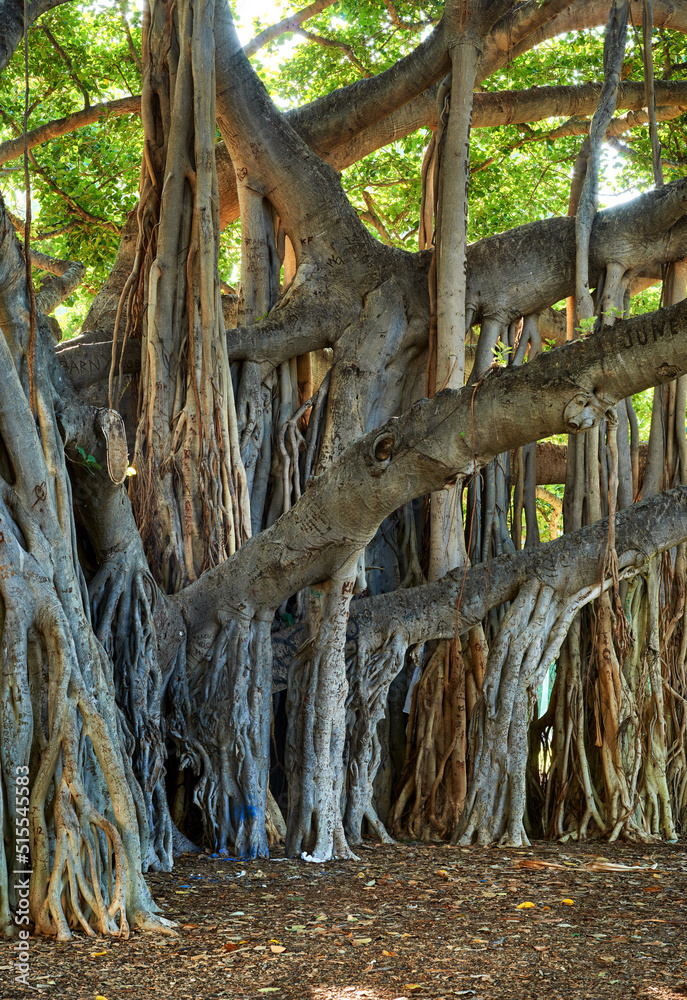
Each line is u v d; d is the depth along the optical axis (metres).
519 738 9.16
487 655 9.84
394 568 10.97
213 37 10.02
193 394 9.70
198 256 9.83
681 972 4.98
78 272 12.78
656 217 10.76
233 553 9.54
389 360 11.13
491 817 9.09
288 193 11.26
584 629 10.21
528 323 11.32
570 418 6.27
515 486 11.22
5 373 6.30
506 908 6.39
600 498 10.58
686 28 13.44
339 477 7.62
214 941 5.53
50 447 6.85
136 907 5.79
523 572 9.73
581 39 15.62
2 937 5.56
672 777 10.18
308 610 9.38
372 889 6.98
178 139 9.98
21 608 6.05
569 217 11.31
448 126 10.82
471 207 16.81
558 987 4.73
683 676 10.42
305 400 11.61
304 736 8.44
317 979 4.85
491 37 12.91
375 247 11.33
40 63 15.29
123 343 10.39
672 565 10.45
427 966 5.07
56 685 5.97
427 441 6.89
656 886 7.21
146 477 9.61
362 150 13.85
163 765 8.23
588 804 9.66
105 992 4.64
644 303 18.58
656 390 11.07
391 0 15.27
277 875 7.50
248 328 10.90
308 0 16.56
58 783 5.96
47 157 15.39
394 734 10.32
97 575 8.27
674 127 14.99
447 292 10.50
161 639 8.66
